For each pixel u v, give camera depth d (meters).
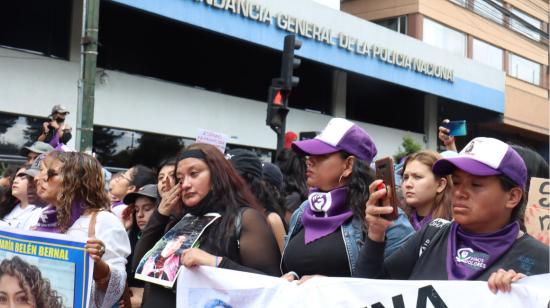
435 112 20.44
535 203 2.63
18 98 9.98
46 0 10.52
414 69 16.89
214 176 2.63
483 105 19.89
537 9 24.84
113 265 2.90
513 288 1.94
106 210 3.04
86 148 6.31
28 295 2.73
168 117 12.41
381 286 2.18
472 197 2.05
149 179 4.79
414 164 3.45
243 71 14.40
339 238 2.57
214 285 2.40
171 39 12.72
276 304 2.31
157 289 2.62
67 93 10.65
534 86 24.44
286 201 4.29
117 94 11.48
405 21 19.80
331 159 2.70
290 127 15.35
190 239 2.57
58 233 2.90
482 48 22.28
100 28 11.40
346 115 17.45
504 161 2.02
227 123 13.73
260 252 2.49
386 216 2.16
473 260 2.08
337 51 14.49
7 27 10.02
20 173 4.30
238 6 11.98
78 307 2.64
